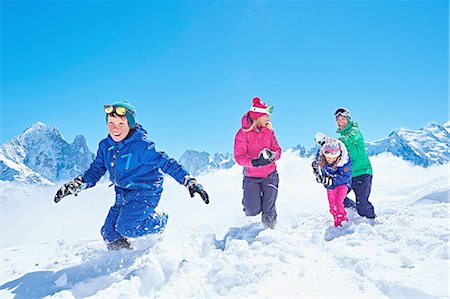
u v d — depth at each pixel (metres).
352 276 2.85
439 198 6.53
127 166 3.98
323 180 4.85
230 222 5.45
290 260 3.29
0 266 3.70
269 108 5.10
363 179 5.25
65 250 4.29
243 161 4.88
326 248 3.77
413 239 3.62
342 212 4.86
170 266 3.17
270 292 2.60
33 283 3.11
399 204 6.91
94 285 2.95
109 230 3.94
